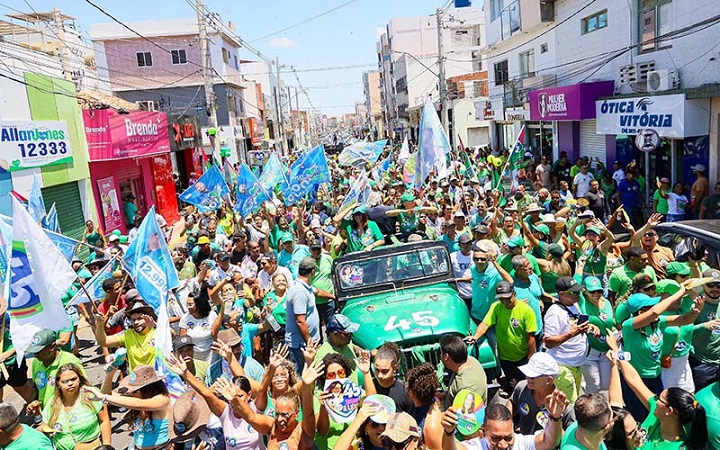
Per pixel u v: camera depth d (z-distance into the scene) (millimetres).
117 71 42938
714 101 14148
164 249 7332
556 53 24375
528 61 28531
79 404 5410
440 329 6465
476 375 5223
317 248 8648
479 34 58344
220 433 5176
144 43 43031
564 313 5809
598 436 3811
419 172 12945
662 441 4129
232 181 20656
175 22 43094
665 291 6418
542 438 4098
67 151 17203
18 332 6000
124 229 21953
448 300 7176
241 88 49312
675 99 14703
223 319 7129
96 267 9484
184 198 14914
